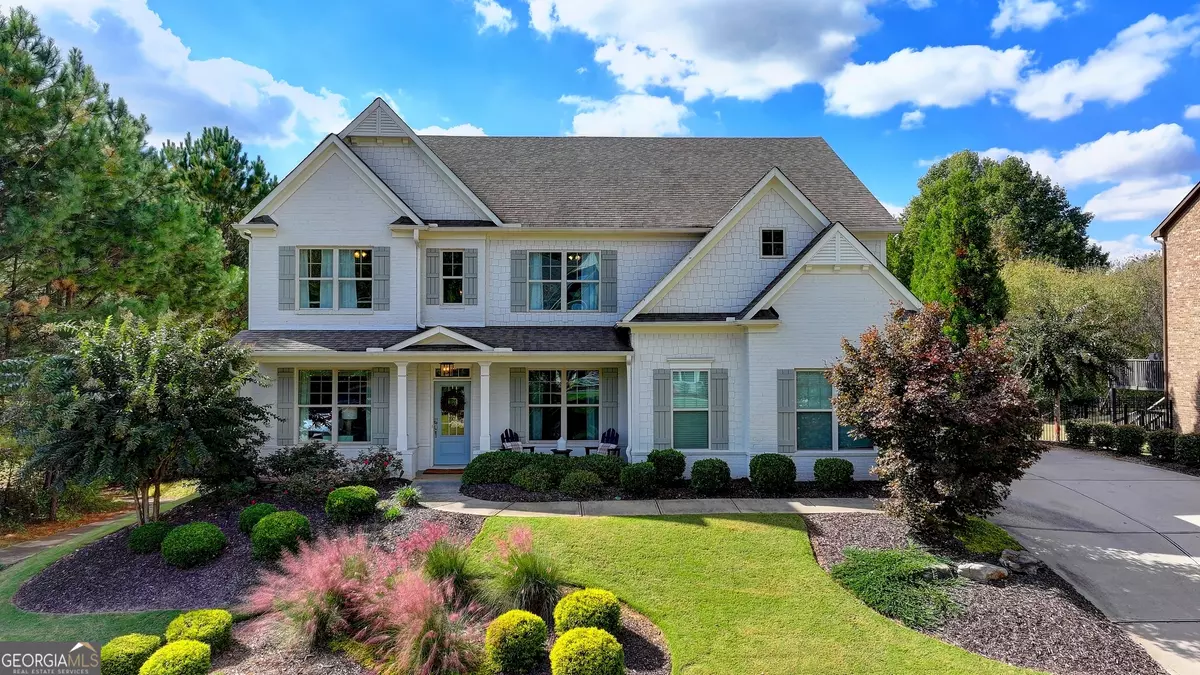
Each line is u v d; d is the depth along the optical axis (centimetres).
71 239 1521
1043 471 1437
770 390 1430
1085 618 791
